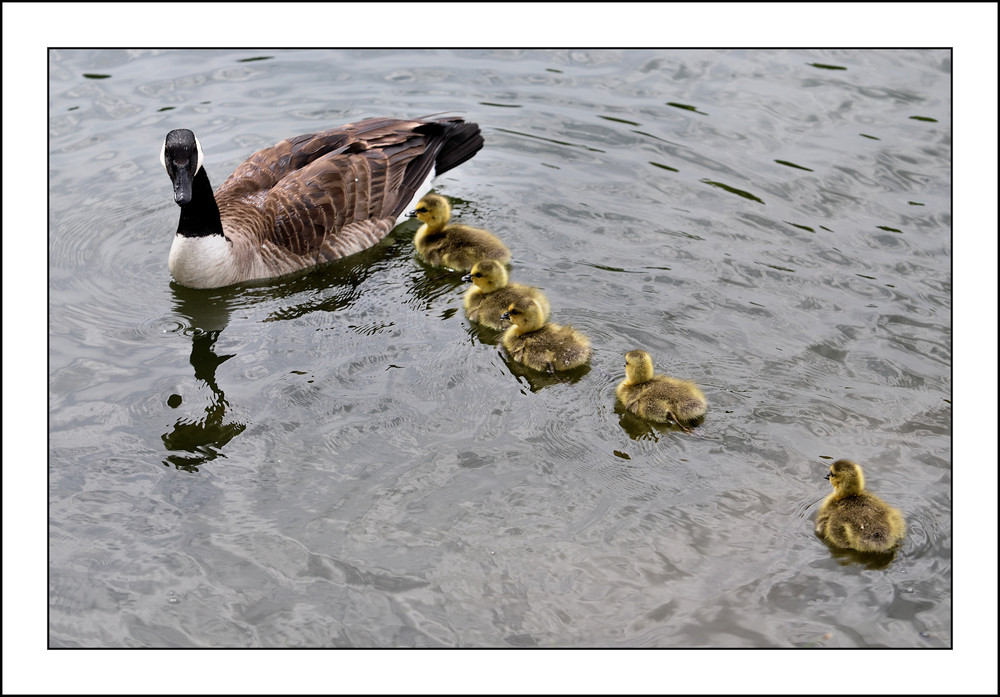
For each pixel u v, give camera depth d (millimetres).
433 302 3943
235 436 3502
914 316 3812
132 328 3830
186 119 4598
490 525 3318
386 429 3518
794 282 3928
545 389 3637
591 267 3994
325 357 3727
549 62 4902
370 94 4742
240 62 4895
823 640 3141
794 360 3693
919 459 3459
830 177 4309
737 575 3242
